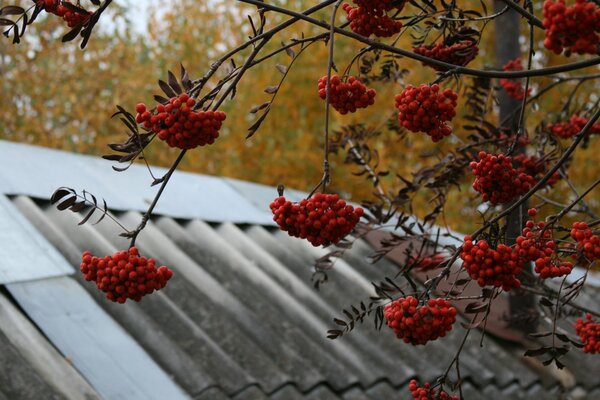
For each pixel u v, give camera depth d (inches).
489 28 420.5
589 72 417.1
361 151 130.7
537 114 315.6
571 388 178.4
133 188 178.9
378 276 185.0
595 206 418.0
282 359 140.3
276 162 478.6
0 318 112.3
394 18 82.6
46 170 169.0
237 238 180.5
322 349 150.0
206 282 153.9
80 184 168.9
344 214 64.7
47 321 116.3
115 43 634.2
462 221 410.0
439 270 169.9
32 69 605.0
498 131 118.5
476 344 174.6
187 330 133.4
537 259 70.0
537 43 442.0
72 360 110.7
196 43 628.4
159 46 649.0
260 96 488.4
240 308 149.6
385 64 113.7
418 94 74.7
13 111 601.9
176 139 65.3
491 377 165.8
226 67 74.1
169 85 68.5
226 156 513.3
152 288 69.7
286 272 173.8
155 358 125.2
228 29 619.8
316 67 474.9
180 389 115.6
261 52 488.4
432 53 91.4
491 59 428.1
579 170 407.5
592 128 124.3
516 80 126.9
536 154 123.1
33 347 109.3
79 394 104.1
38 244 134.5
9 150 171.9
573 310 132.5
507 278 69.9
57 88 606.2
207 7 633.6
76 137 609.9
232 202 197.2
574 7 58.7
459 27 96.0
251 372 132.6
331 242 66.1
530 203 182.2
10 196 152.7
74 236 149.2
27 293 120.3
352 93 76.8
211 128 65.2
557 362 84.1
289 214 65.2
